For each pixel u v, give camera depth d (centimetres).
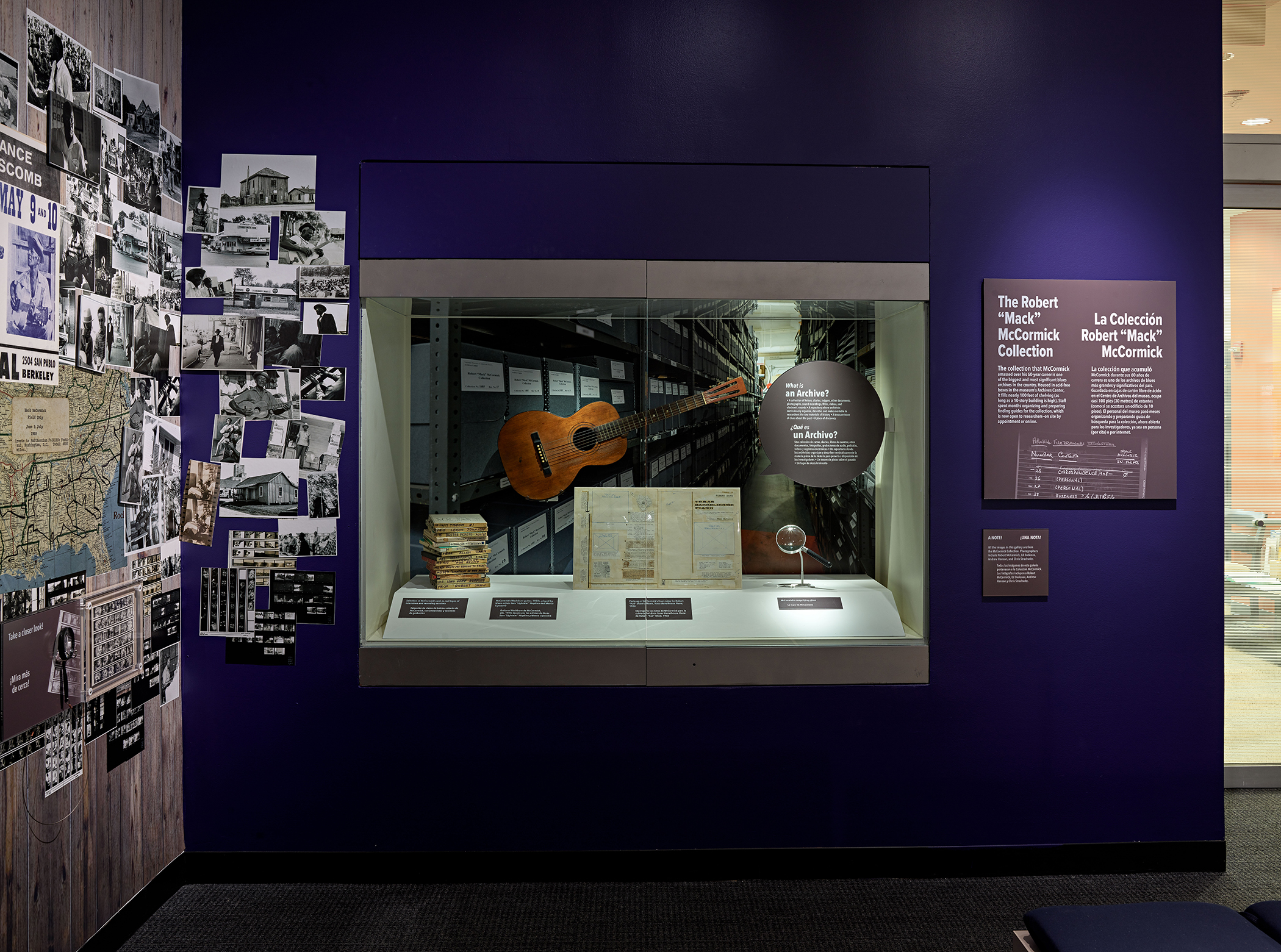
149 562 249
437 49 268
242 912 254
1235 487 355
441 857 272
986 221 272
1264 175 337
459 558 289
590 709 272
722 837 274
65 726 210
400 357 305
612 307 288
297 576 270
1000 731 276
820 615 280
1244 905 259
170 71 258
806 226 271
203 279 266
